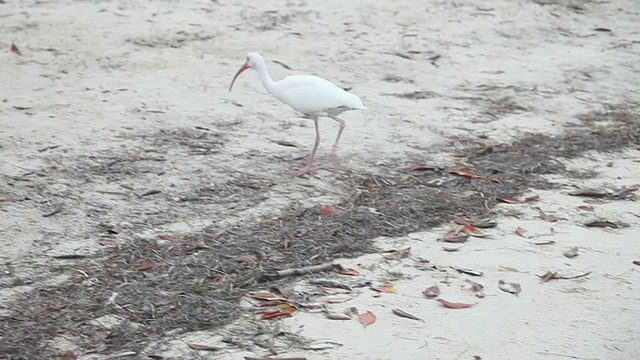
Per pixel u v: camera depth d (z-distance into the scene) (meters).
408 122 15.35
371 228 11.65
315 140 13.82
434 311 9.88
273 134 14.52
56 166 12.88
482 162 14.01
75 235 11.12
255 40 18.52
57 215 11.55
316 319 9.59
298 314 9.66
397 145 14.42
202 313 9.59
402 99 16.36
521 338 9.50
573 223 12.15
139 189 12.39
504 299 10.20
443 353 9.16
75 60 16.98
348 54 18.22
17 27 18.22
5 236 10.95
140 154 13.47
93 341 9.05
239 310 9.68
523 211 12.43
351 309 9.80
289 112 15.41
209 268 10.43
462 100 16.59
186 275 10.27
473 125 15.48
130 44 17.86
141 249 10.81
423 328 9.55
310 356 8.95
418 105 16.16
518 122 15.77
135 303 9.69
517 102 16.69
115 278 10.17
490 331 9.59
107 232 11.23
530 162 14.09
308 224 11.62
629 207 12.73
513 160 14.16
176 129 14.45
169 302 9.73
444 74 17.75
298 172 13.12
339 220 11.77
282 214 11.89
